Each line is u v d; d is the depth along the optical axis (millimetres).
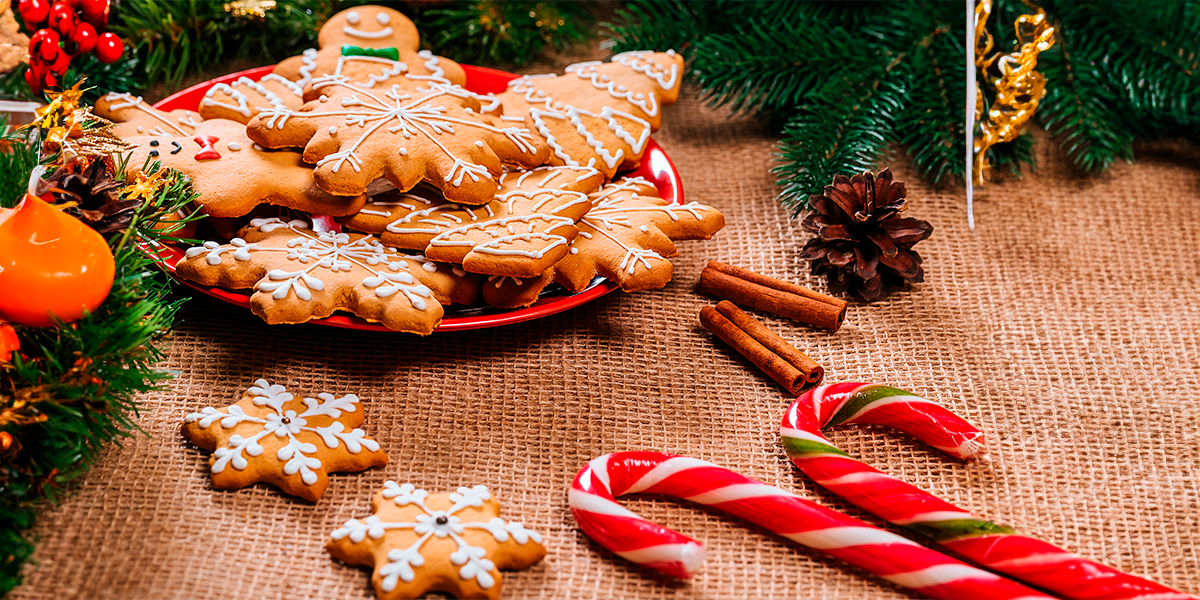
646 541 853
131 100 979
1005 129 1040
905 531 889
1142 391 960
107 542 858
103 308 853
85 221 855
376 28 1025
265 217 944
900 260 986
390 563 846
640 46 1110
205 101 988
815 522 867
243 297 917
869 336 981
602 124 1003
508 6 1119
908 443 931
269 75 1007
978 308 1001
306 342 949
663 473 886
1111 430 940
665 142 1104
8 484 837
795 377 939
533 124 1000
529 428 924
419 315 905
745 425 935
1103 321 998
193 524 869
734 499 878
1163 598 842
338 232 940
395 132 940
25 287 819
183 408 914
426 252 925
